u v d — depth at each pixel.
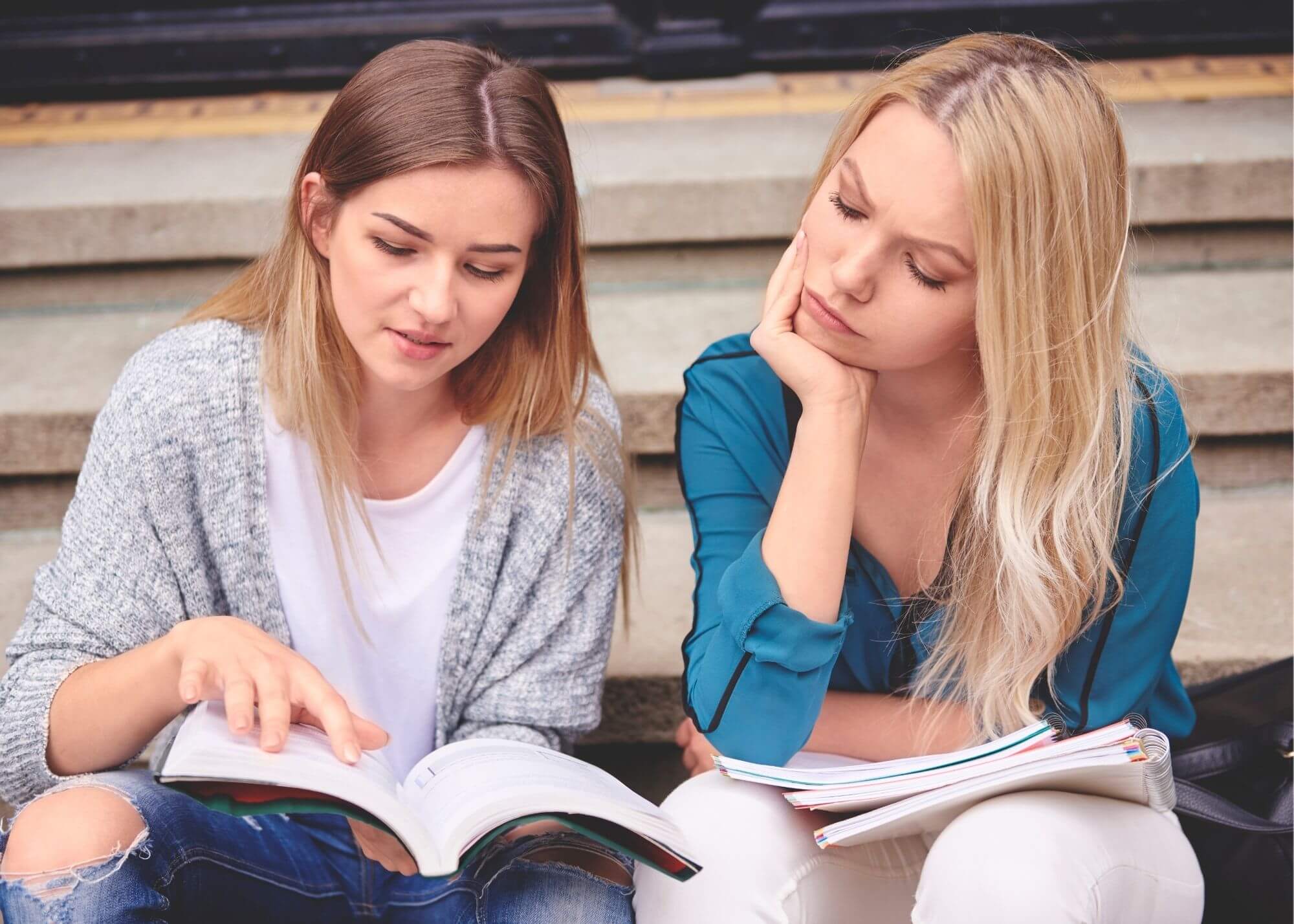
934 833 1.29
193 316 1.33
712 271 2.54
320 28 3.06
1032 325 1.16
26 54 3.06
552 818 1.05
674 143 2.67
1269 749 1.33
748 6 3.08
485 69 1.17
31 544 2.10
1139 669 1.31
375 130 1.12
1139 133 2.61
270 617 1.32
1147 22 3.05
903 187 1.12
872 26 3.10
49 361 2.27
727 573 1.25
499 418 1.33
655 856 1.09
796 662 1.20
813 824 1.25
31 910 1.04
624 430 1.48
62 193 2.47
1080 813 1.17
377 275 1.14
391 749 1.41
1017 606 1.25
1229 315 2.31
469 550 1.34
